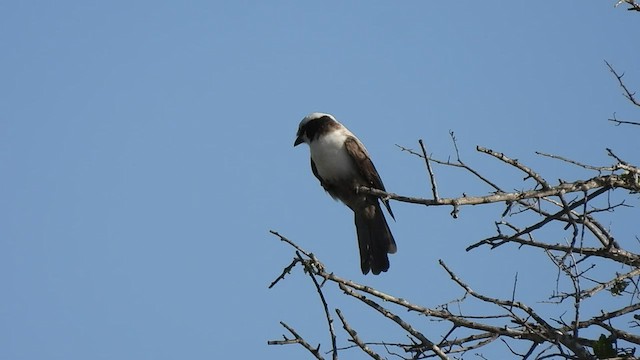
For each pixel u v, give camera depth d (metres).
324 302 10.07
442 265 10.85
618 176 10.84
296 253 10.24
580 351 10.06
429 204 10.27
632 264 10.97
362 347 10.05
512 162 10.57
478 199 10.35
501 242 10.60
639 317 10.65
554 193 10.54
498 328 10.72
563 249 11.08
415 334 10.45
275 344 9.97
